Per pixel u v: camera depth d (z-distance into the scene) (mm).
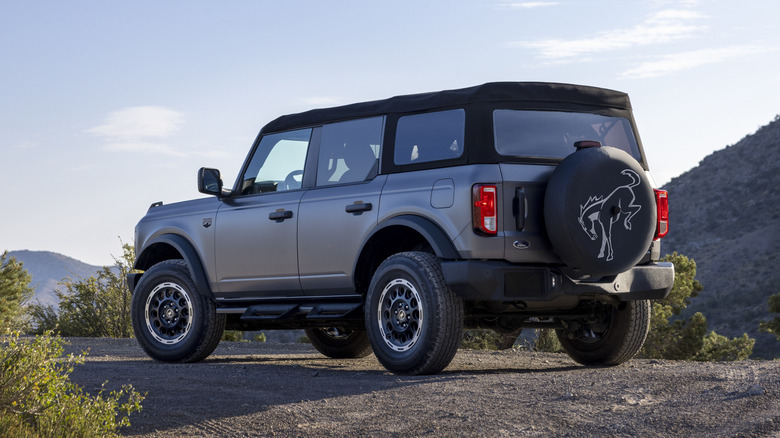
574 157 6539
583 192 6430
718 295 110125
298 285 7844
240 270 8305
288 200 7930
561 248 6473
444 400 5566
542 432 4645
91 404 5059
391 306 6973
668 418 4770
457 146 6855
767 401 4988
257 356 10062
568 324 7750
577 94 7180
